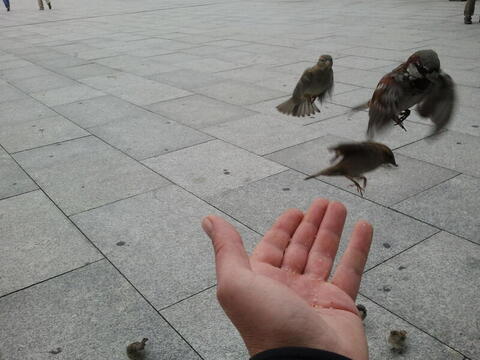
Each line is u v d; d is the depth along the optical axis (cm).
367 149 66
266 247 78
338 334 62
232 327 145
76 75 448
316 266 76
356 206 206
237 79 407
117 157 265
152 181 236
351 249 78
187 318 149
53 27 781
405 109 63
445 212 199
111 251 183
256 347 59
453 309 148
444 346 135
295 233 80
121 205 215
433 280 161
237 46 544
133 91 388
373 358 132
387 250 177
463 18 666
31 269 174
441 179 226
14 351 139
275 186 226
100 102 363
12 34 725
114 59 509
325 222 80
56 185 236
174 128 304
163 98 366
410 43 509
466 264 168
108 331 145
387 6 838
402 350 134
